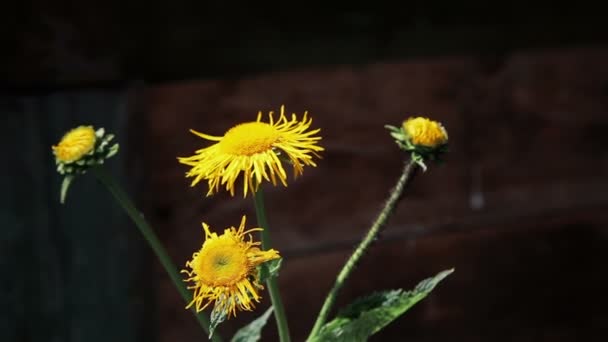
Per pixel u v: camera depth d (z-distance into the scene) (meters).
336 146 1.51
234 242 0.76
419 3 1.54
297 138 0.78
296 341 1.52
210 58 1.42
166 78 1.41
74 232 1.40
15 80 1.34
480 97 1.60
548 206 1.66
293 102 1.48
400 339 1.60
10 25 1.32
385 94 1.53
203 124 1.43
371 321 0.82
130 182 1.39
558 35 1.65
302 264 1.51
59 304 1.41
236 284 0.76
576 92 1.67
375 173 1.53
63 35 1.35
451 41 1.57
